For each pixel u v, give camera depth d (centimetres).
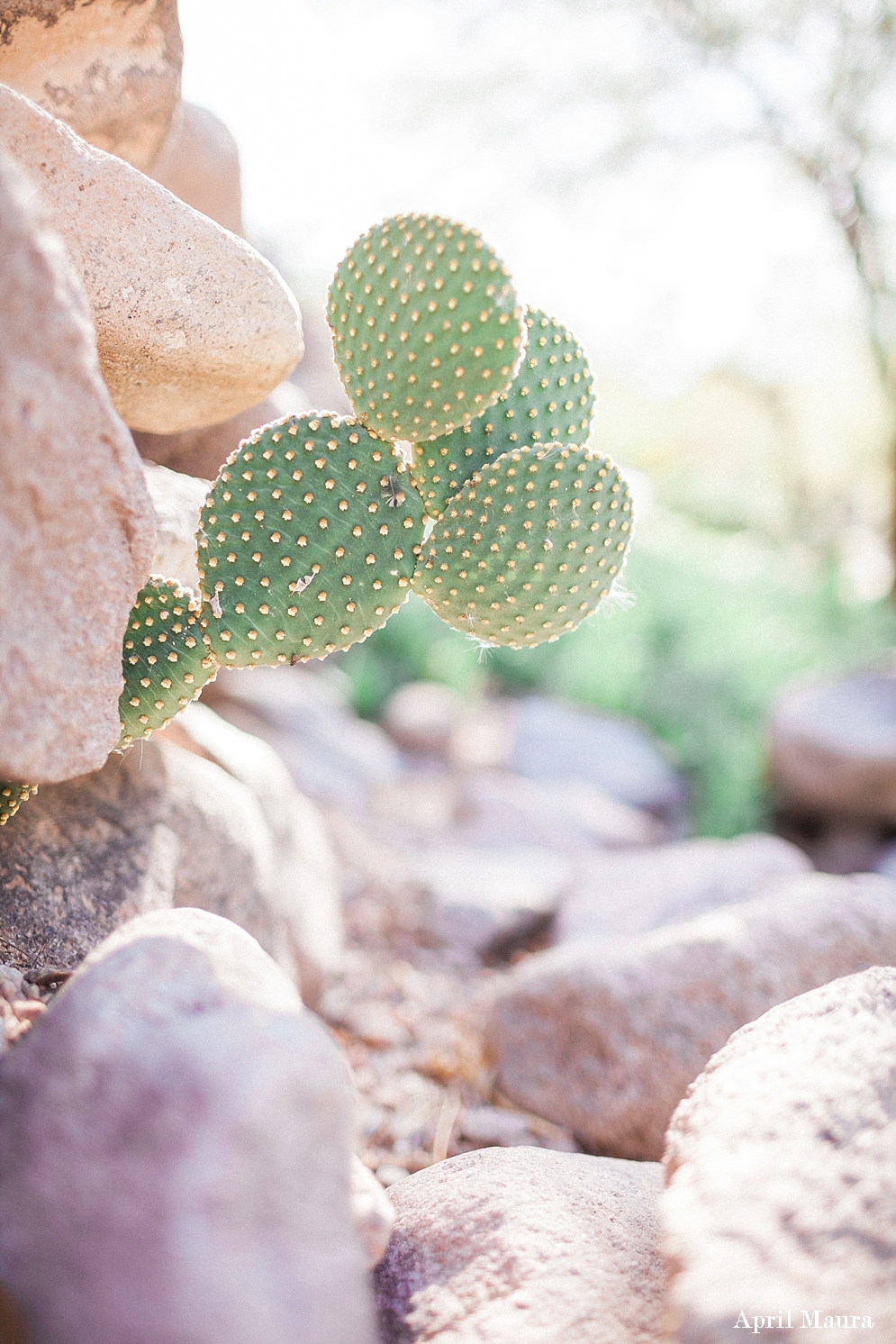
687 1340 45
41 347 50
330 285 63
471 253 58
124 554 55
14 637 50
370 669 264
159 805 77
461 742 249
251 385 72
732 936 87
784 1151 50
